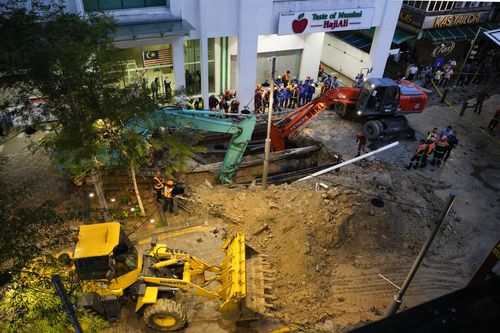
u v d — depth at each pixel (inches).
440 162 770.2
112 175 630.5
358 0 863.7
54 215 328.8
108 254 349.7
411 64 1117.1
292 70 1016.9
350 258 526.6
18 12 458.0
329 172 701.3
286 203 585.6
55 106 451.5
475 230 616.1
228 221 553.6
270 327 416.5
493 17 1146.0
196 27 781.3
